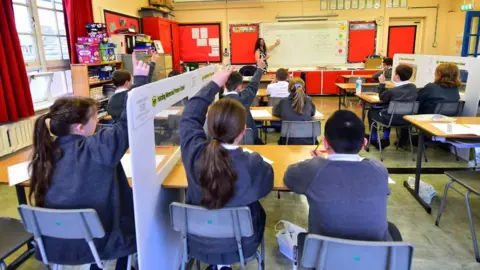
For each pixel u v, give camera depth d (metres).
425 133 2.73
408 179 3.28
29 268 2.07
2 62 3.63
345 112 1.35
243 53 9.39
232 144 1.39
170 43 8.48
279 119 3.38
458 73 3.82
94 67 5.07
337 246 1.17
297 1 9.02
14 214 2.80
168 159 1.84
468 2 8.17
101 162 1.36
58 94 4.91
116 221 1.49
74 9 4.85
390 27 9.31
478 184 2.17
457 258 2.14
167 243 1.77
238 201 1.40
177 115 1.93
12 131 3.78
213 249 1.49
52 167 1.36
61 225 1.36
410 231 2.46
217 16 9.20
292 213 2.76
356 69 8.98
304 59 9.39
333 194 1.26
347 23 9.09
